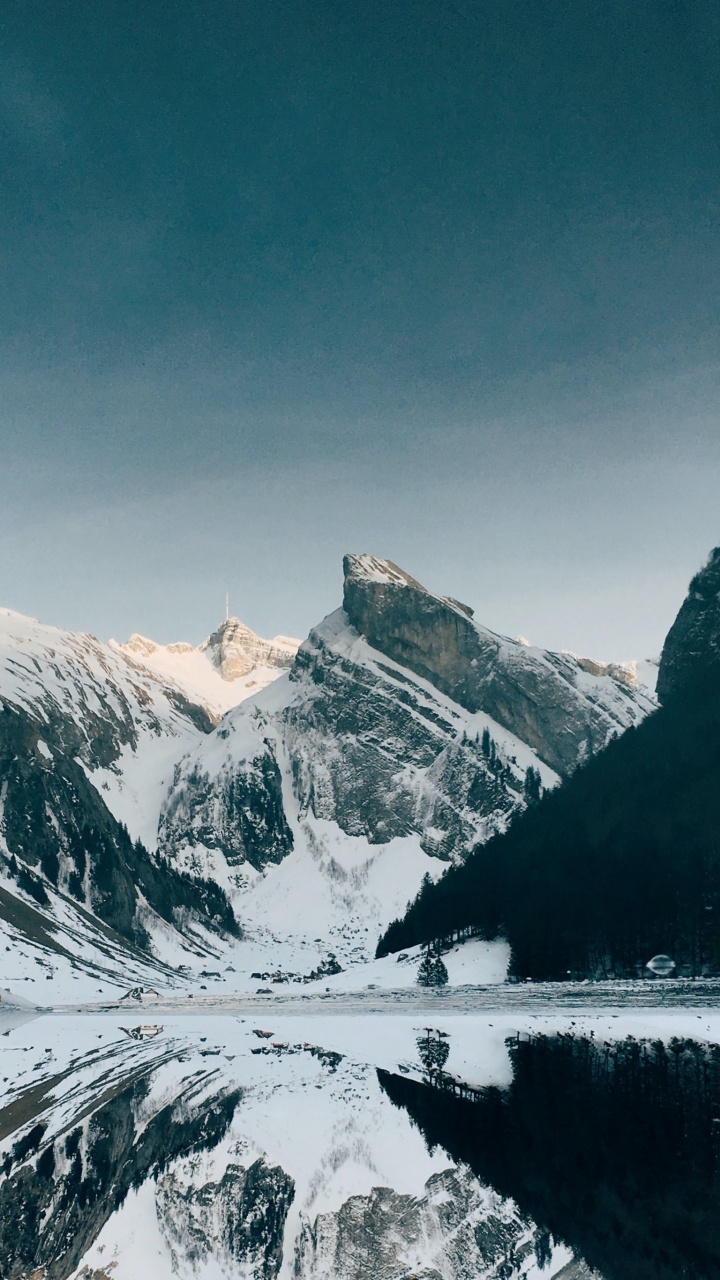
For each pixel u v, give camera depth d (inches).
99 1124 4119.1
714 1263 2674.7
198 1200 3277.6
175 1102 4473.4
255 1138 3853.3
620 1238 2864.2
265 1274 2817.4
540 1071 4995.1
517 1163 3486.7
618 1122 3909.9
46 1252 2942.9
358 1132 3900.1
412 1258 2859.3
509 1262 2807.6
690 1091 4357.8
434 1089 4658.0
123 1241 3002.0
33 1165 3607.3
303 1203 3235.7
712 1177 3265.3
